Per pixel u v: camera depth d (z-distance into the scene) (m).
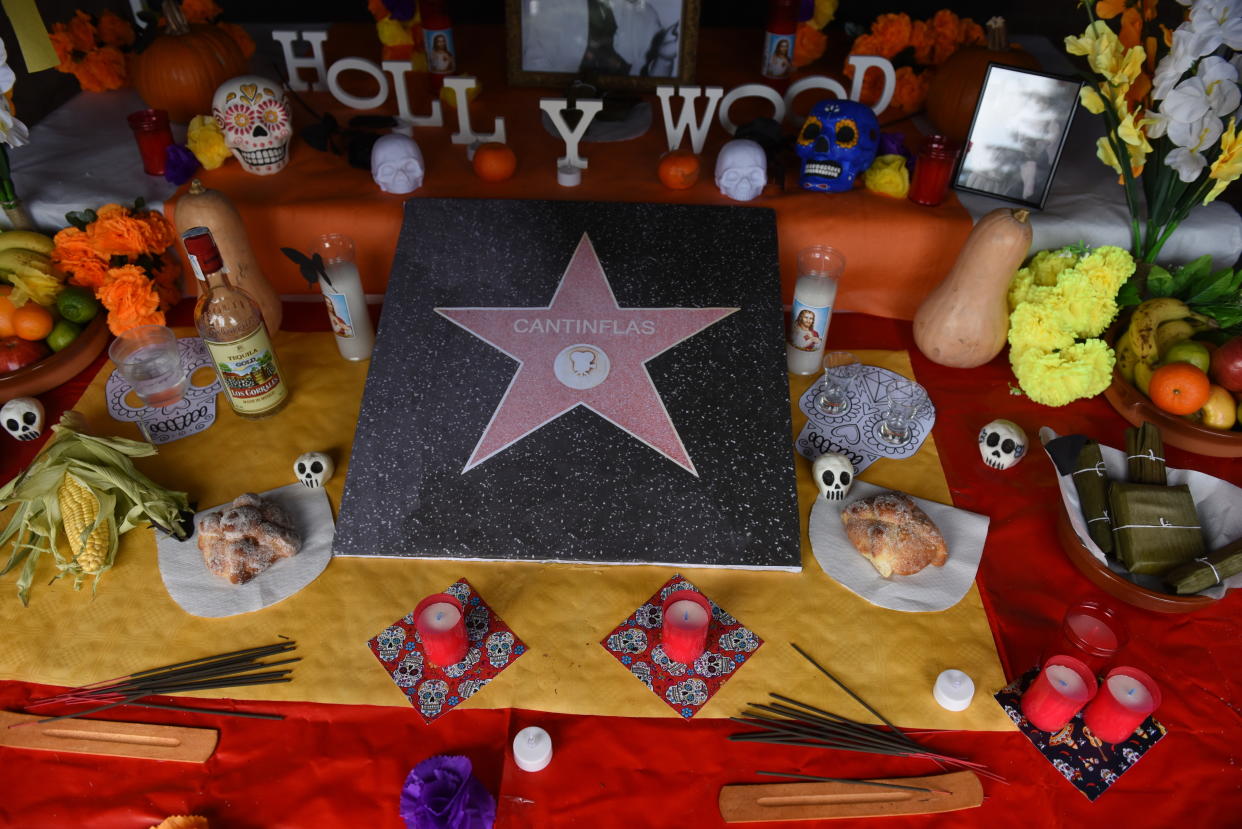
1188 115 1.34
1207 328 1.48
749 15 2.57
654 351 1.49
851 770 1.07
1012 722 1.11
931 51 2.02
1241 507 1.30
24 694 1.14
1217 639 1.22
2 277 1.56
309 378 1.59
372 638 1.20
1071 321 1.50
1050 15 2.48
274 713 1.12
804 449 1.47
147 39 1.92
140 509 1.28
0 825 1.02
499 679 1.15
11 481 1.31
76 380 1.57
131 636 1.19
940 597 1.25
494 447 1.39
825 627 1.22
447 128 1.93
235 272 1.54
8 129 1.49
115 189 1.71
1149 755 1.09
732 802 1.04
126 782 1.06
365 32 2.39
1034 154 1.65
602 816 1.03
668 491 1.35
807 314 1.53
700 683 1.15
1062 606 1.25
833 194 1.72
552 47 2.01
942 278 1.71
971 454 1.48
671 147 1.80
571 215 1.65
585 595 1.25
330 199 1.68
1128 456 1.38
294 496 1.38
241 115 1.65
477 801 1.01
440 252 1.61
